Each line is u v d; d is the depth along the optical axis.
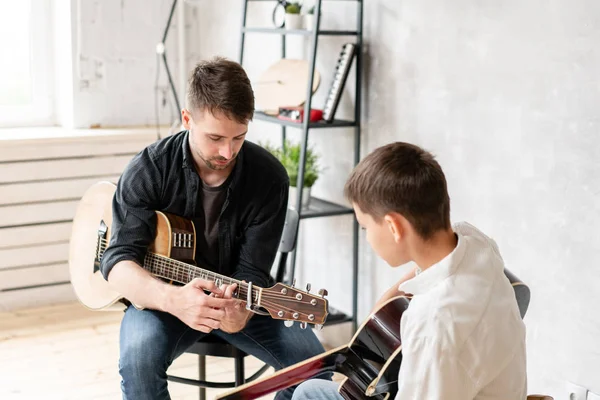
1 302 3.81
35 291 3.89
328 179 3.37
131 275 2.13
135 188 2.19
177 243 2.20
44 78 4.21
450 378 1.41
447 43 2.68
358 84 3.07
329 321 3.19
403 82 2.90
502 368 1.47
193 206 2.22
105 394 2.99
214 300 2.00
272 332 2.21
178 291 2.04
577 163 2.26
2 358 3.27
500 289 1.51
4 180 3.74
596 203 2.22
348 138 3.22
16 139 3.72
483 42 2.54
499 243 2.55
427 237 1.52
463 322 1.42
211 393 2.97
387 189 1.50
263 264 2.25
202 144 2.06
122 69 4.18
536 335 2.45
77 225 2.62
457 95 2.66
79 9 4.01
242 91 2.02
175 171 2.19
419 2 2.78
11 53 4.14
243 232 2.26
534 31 2.35
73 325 3.66
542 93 2.35
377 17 3.00
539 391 2.45
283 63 3.39
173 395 2.96
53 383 3.06
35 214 3.83
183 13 4.22
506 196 2.51
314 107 3.39
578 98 2.24
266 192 2.23
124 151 4.00
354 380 1.69
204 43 4.33
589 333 2.28
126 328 2.15
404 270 3.02
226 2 4.03
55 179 3.85
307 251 3.59
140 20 4.18
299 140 3.56
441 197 1.52
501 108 2.49
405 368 1.44
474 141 2.61
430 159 1.55
